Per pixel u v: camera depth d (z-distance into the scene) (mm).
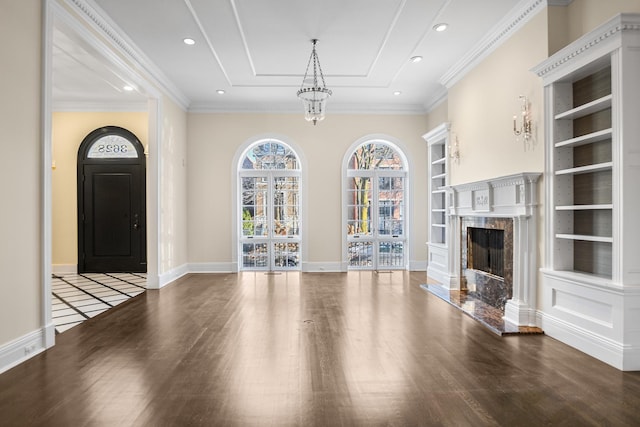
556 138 4137
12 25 3344
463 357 3555
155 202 6828
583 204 4000
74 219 8672
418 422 2459
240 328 4461
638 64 3258
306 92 5387
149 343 3957
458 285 6477
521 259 4480
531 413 2562
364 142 8781
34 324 3637
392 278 7828
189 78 7039
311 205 8711
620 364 3260
